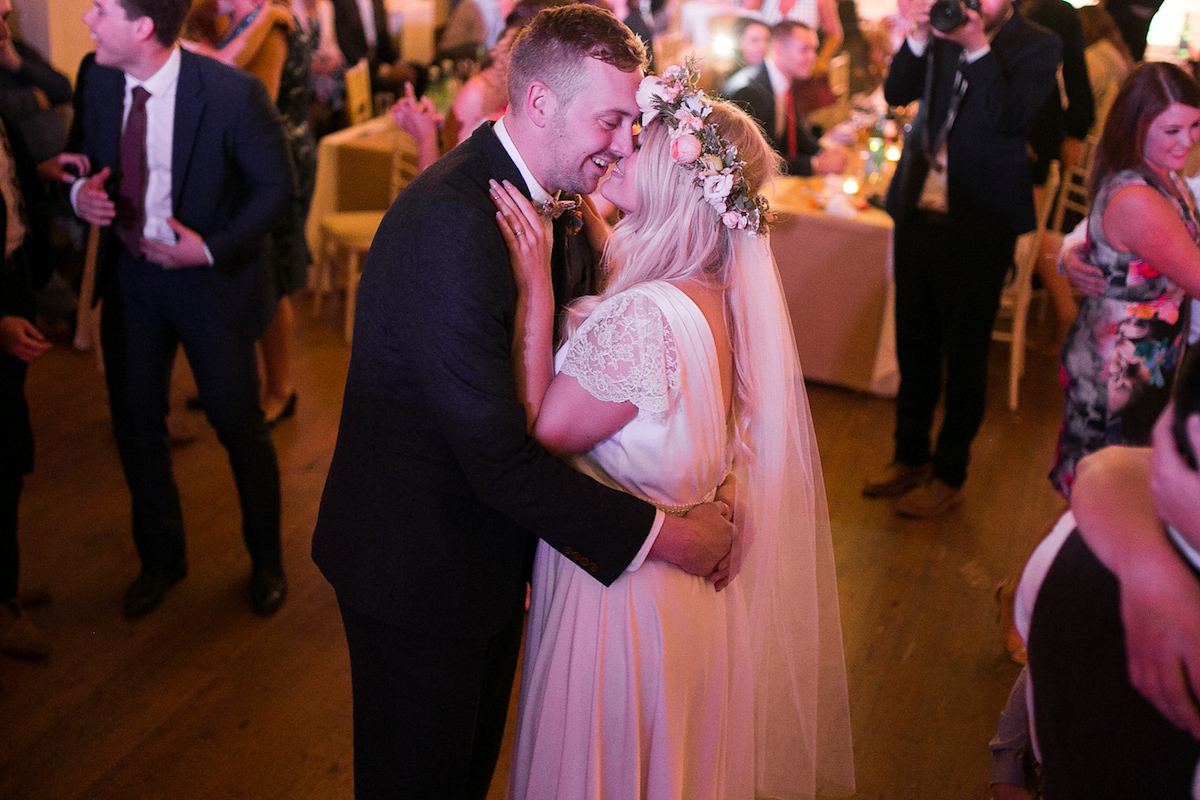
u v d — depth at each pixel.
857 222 3.99
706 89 1.57
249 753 2.18
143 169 2.29
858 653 2.63
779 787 1.84
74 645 2.48
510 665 1.77
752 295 1.52
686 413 1.44
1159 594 0.79
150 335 2.42
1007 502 3.47
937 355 3.31
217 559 2.87
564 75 1.35
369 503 1.51
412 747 1.59
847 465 3.65
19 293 2.31
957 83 2.94
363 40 6.43
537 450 1.39
